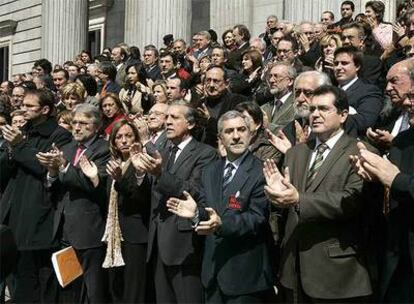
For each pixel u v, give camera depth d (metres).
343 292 5.05
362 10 15.59
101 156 7.31
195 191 6.03
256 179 5.71
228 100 8.16
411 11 8.16
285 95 7.85
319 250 5.11
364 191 5.07
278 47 9.66
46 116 8.07
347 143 5.30
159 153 6.44
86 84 10.98
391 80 5.41
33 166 7.64
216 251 5.69
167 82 9.51
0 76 30.45
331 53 8.42
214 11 18.70
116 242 6.68
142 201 6.64
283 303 5.79
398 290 4.93
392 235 4.95
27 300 7.71
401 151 5.11
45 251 7.71
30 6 28.17
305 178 5.36
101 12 27.17
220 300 5.71
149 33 18.67
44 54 22.47
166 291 6.33
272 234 5.77
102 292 7.08
